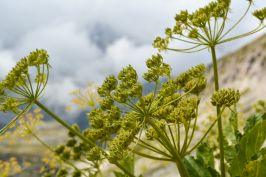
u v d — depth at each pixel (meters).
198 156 0.76
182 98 0.63
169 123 0.60
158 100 0.57
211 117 1.10
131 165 0.78
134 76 0.58
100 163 0.86
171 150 0.58
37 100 0.59
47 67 0.59
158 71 0.57
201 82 0.63
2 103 0.58
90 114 0.64
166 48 0.66
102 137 0.62
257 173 0.58
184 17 0.66
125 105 0.57
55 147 0.97
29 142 1.03
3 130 0.57
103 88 0.61
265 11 0.63
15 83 0.58
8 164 1.02
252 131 0.62
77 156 0.92
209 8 0.65
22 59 0.58
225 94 0.59
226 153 0.75
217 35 0.65
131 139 0.56
